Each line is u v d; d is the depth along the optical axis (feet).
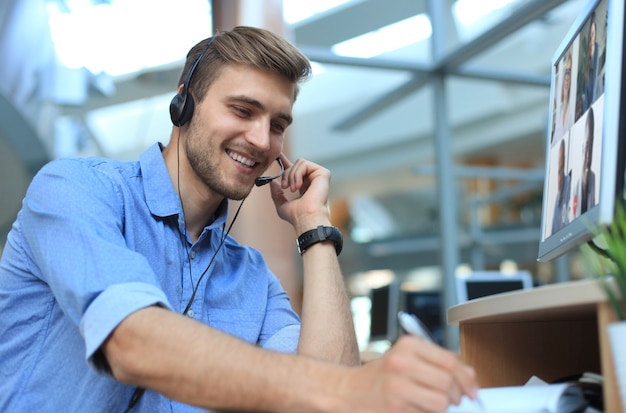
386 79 22.72
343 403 2.18
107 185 3.60
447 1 18.66
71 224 3.13
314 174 4.69
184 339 2.48
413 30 19.01
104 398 3.30
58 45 16.88
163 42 15.51
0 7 16.38
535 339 3.26
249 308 4.19
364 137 30.37
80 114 18.74
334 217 39.27
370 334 14.49
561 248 3.12
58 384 3.37
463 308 2.88
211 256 4.03
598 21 2.91
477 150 30.53
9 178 18.22
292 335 4.18
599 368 3.27
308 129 29.07
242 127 3.87
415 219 39.22
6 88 17.46
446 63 19.24
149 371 2.50
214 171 3.90
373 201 38.04
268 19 13.23
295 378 2.29
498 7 17.42
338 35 18.04
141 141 19.22
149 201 3.78
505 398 2.27
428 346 2.16
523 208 32.01
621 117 2.48
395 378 2.10
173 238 3.85
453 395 2.13
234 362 2.37
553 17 18.48
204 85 3.92
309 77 4.09
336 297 3.94
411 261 40.01
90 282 2.88
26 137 18.25
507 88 28.02
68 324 3.41
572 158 3.13
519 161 31.58
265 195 12.14
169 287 3.79
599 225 2.42
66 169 3.48
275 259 12.07
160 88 17.48
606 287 1.98
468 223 31.91
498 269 32.68
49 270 3.10
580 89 3.12
